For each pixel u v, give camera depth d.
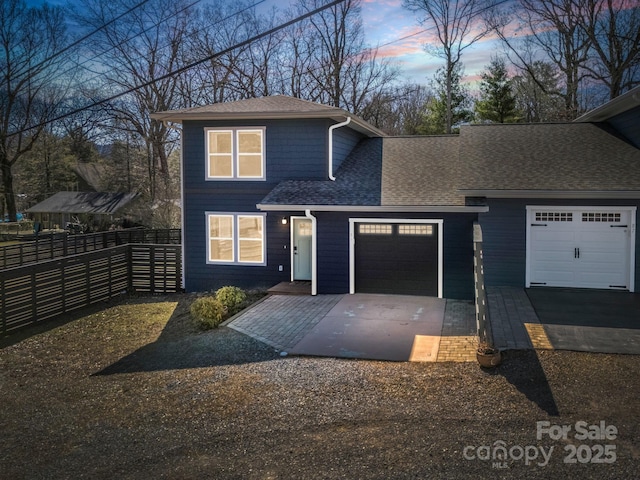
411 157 18.09
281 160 16.81
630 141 16.38
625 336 10.09
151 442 7.01
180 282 17.98
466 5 36.00
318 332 11.59
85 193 48.28
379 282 15.29
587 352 9.22
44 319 14.62
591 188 13.80
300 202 15.20
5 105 46.72
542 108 38.22
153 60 40.94
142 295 17.95
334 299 14.79
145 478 6.10
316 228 15.45
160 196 40.25
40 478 6.27
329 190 15.86
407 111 44.59
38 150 55.09
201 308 13.08
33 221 50.91
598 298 13.46
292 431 7.00
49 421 8.03
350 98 39.56
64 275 15.41
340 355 9.97
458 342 10.42
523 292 14.33
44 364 11.16
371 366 9.29
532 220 14.83
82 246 28.66
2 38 44.31
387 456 6.21
